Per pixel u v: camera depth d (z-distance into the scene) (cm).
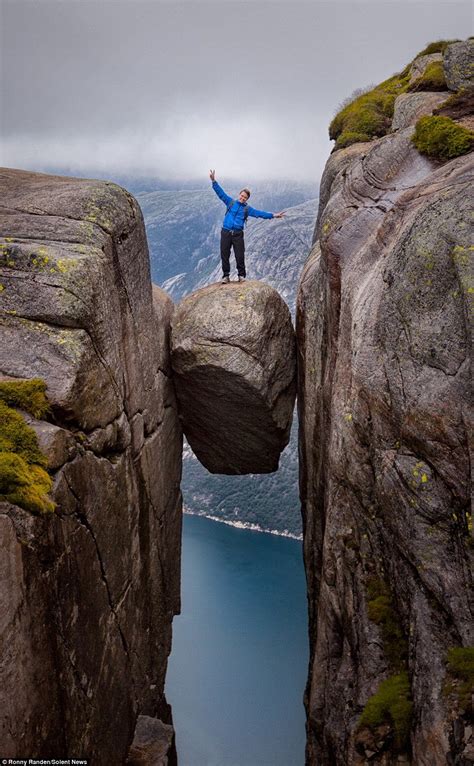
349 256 1399
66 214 1291
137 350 1466
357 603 1160
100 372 1189
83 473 1067
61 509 961
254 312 1814
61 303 1106
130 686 1341
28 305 1110
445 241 1039
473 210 1047
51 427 978
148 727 1496
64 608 961
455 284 1008
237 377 1786
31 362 1061
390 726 954
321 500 1580
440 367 998
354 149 2036
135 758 1416
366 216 1424
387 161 1498
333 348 1436
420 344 1038
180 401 1930
